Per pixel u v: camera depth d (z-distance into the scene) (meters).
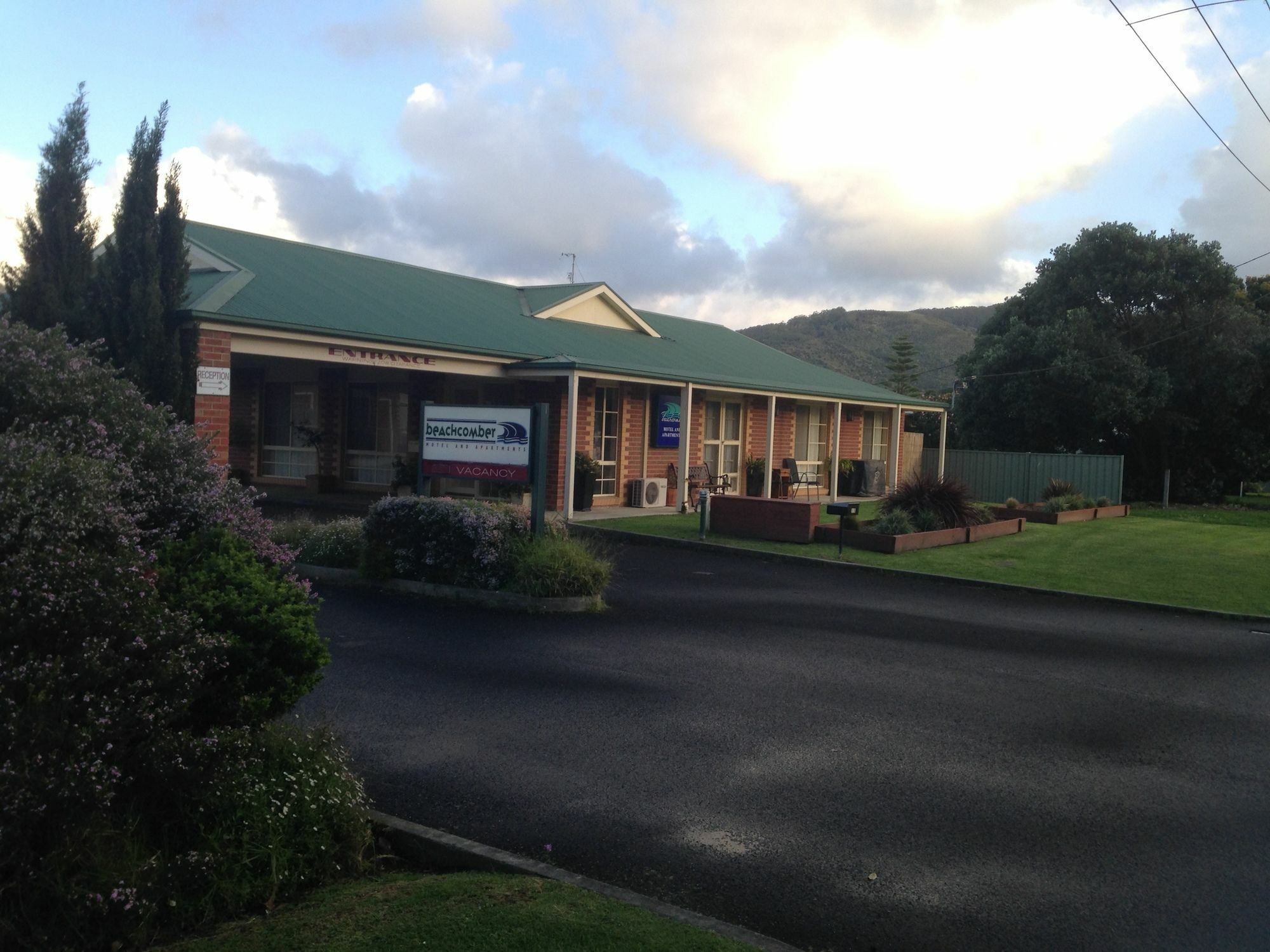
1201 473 33.62
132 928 3.71
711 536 17.17
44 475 4.22
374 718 6.88
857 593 12.84
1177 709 7.95
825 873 4.75
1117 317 33.31
